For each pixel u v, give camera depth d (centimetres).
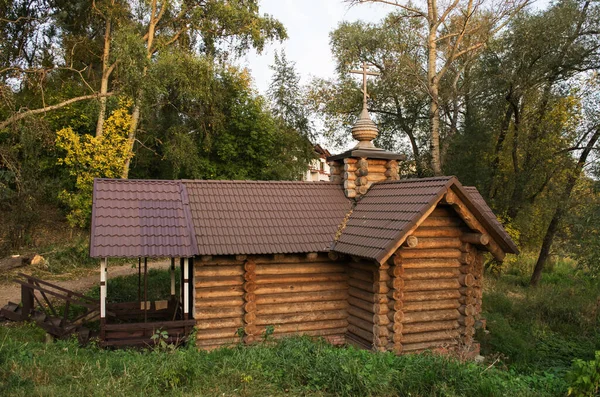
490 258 2089
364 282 932
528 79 1897
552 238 1934
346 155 1072
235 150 2514
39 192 1952
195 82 2111
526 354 1040
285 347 779
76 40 2155
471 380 653
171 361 663
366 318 920
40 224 1997
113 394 572
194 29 2241
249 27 2192
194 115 2394
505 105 2009
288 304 941
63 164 2150
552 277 2161
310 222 977
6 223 1867
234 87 2488
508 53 1938
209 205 945
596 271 1313
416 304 923
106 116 2009
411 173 2503
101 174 1877
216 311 887
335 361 674
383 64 2512
